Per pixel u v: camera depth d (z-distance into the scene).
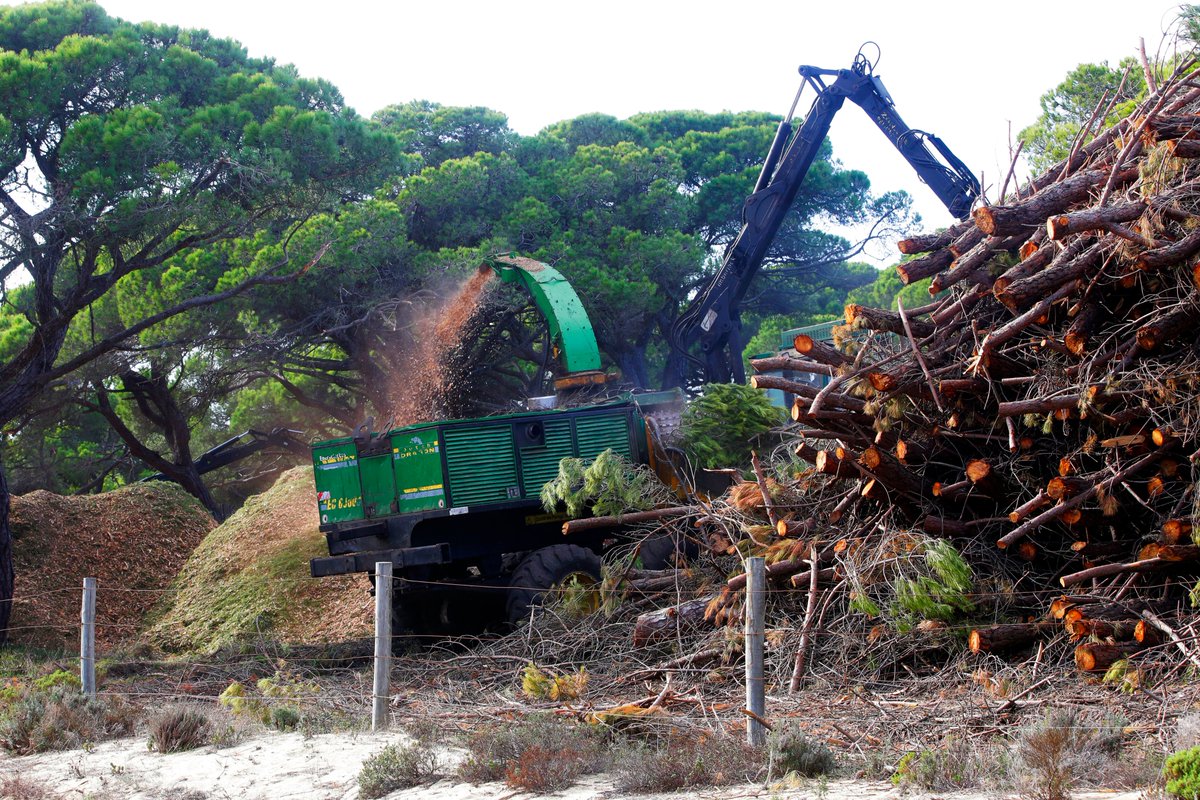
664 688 7.63
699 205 41.41
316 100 22.98
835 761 5.61
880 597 8.03
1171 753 5.03
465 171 31.48
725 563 10.24
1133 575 7.34
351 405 35.59
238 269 26.17
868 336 8.65
